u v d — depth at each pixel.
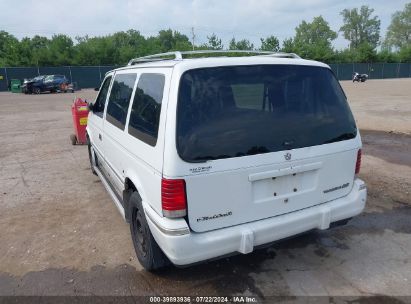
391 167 6.75
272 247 3.88
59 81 34.81
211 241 2.78
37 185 6.24
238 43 53.28
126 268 3.58
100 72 47.09
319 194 3.29
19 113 17.25
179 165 2.64
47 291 3.27
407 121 12.44
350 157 3.42
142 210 3.26
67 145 9.55
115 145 4.04
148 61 4.02
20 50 54.94
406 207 4.87
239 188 2.86
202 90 2.77
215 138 2.75
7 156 8.45
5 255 3.92
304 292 3.14
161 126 2.75
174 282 3.33
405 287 3.18
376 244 3.91
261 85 2.98
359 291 3.14
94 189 5.94
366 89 31.83
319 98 3.27
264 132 2.93
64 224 4.64
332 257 3.68
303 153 3.08
